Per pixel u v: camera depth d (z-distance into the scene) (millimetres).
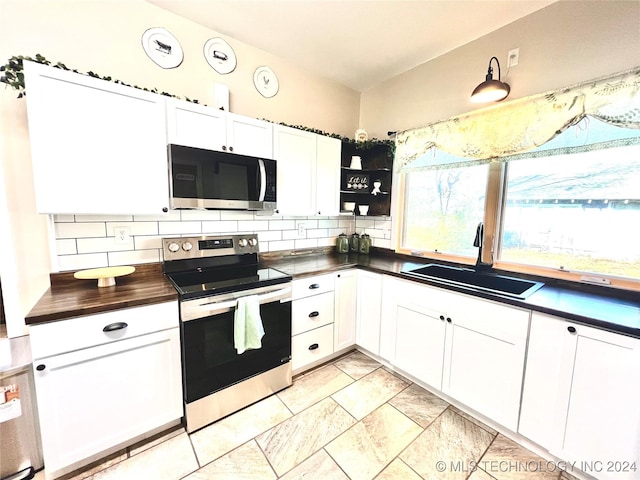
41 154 1336
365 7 1785
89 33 1638
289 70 2518
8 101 1450
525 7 1736
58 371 1236
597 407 1237
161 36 1863
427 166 2404
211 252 2080
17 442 1287
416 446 1550
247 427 1675
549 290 1666
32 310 1220
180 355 1570
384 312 2244
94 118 1445
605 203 1613
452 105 2270
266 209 2084
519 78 1862
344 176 2871
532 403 1448
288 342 2021
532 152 1776
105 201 1512
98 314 1304
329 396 1968
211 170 1804
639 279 1508
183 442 1555
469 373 1712
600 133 1513
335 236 3092
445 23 1919
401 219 2764
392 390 2039
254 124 2027
